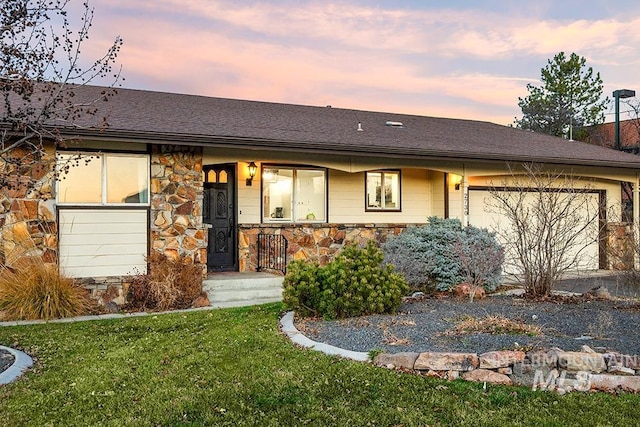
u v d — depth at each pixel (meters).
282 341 6.27
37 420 4.05
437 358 5.10
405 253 9.87
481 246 9.75
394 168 13.20
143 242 9.56
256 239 11.64
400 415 4.14
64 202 9.06
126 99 11.89
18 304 7.89
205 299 9.21
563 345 5.64
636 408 4.29
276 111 13.64
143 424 3.99
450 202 13.45
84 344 6.29
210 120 11.03
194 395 4.54
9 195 8.50
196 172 9.98
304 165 12.52
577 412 4.21
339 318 7.41
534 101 29.56
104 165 9.34
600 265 14.30
